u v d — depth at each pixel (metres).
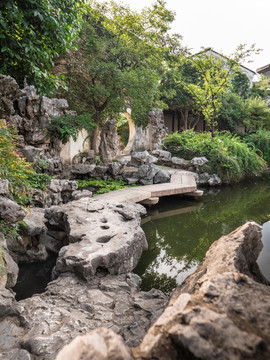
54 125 9.23
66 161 10.78
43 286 3.83
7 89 6.87
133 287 3.35
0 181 3.02
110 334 0.89
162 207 8.89
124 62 14.17
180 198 10.12
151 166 11.32
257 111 23.39
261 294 1.07
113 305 2.81
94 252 3.56
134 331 2.25
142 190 8.93
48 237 5.12
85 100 13.25
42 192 6.28
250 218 7.72
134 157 12.58
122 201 7.32
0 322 2.28
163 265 4.84
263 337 0.85
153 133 18.38
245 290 1.10
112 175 11.70
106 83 12.45
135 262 4.30
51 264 4.50
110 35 14.30
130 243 4.02
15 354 1.95
